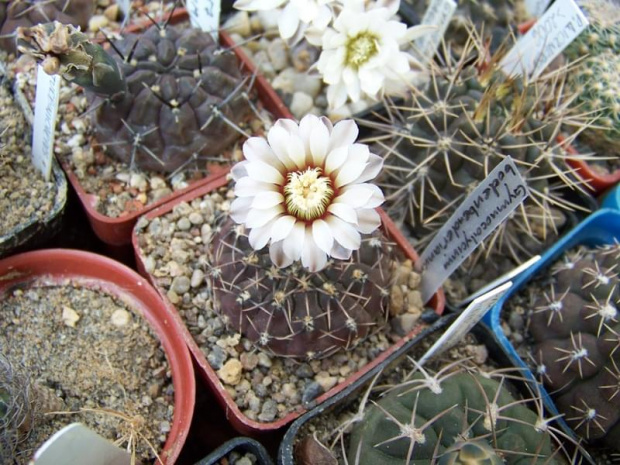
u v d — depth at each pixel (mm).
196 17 219
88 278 186
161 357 179
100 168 203
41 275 184
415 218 207
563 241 203
